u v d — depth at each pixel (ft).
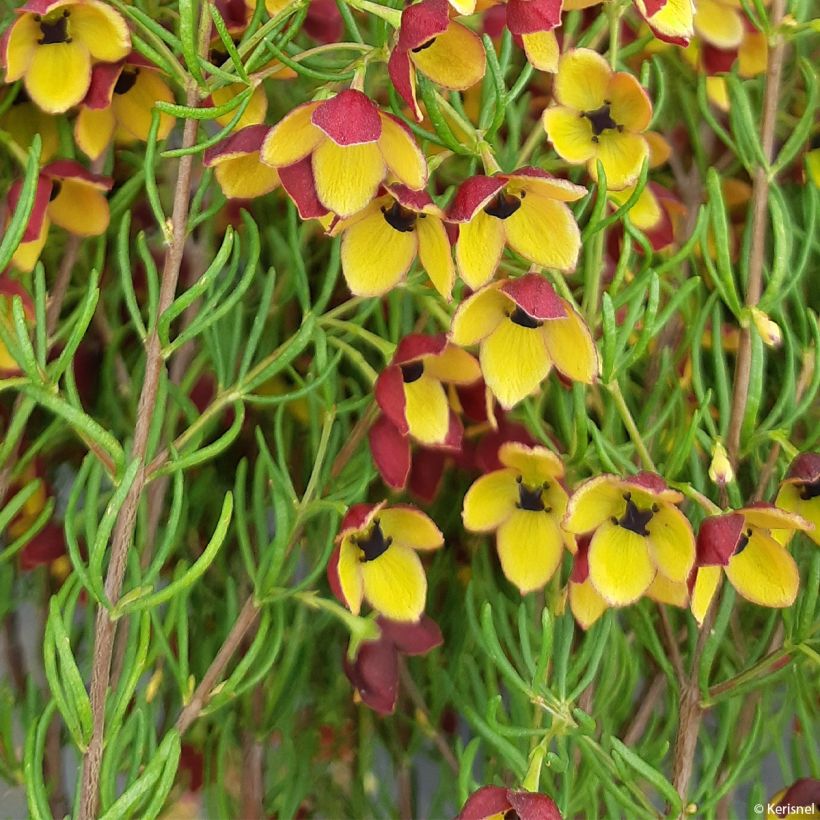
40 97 0.96
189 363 1.06
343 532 0.99
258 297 1.08
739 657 1.06
